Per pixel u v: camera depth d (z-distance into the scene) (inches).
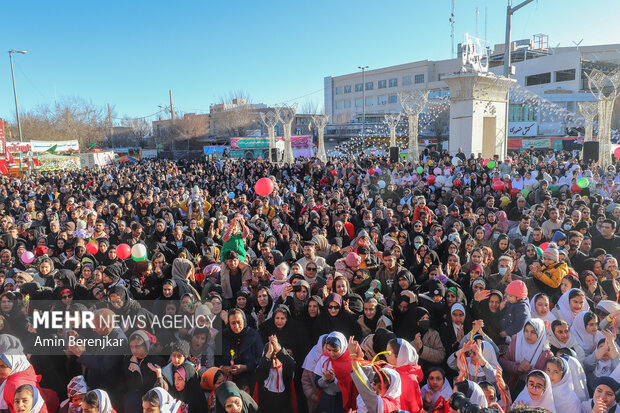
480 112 737.0
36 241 349.7
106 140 2529.5
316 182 745.6
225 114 2303.2
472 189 520.7
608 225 284.5
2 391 147.2
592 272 215.2
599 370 154.6
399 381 131.9
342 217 369.7
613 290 212.1
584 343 166.7
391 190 495.2
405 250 308.5
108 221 427.2
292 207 467.5
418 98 852.6
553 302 211.3
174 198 493.0
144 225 383.6
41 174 1043.9
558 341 162.4
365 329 188.4
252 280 239.8
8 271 268.5
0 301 185.3
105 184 764.0
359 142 1546.5
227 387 135.0
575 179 451.2
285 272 226.1
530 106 1462.8
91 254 282.8
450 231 306.7
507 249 271.0
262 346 177.3
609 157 668.7
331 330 186.9
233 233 256.7
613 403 132.2
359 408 137.9
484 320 187.2
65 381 177.5
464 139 733.9
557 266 218.8
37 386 158.7
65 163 1246.3
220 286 236.1
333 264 274.5
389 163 785.6
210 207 459.5
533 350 157.6
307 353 184.5
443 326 183.9
